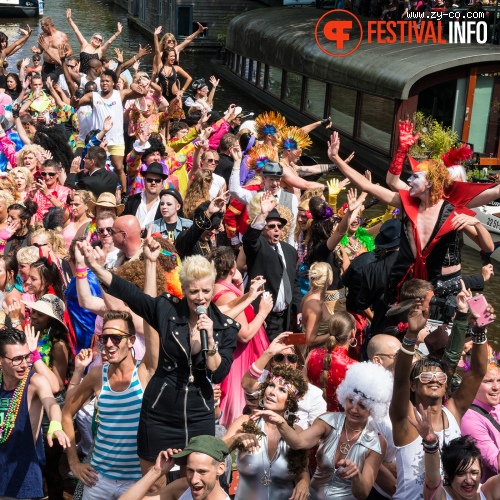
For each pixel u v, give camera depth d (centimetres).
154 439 546
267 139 1101
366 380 541
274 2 4306
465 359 653
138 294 545
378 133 2133
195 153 1066
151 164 934
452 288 746
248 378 650
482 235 799
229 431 592
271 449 564
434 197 745
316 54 2455
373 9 2822
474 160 1834
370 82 2103
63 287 750
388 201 783
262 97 2977
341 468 538
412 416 550
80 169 1240
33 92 1627
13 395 605
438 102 2047
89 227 912
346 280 820
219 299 714
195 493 483
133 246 751
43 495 624
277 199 838
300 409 616
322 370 655
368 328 856
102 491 588
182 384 541
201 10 4259
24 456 608
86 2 5672
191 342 535
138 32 4672
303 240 939
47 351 681
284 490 564
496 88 2052
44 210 1042
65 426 598
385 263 798
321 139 2439
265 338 734
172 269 682
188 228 808
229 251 734
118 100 1375
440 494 509
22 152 1116
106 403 580
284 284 802
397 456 549
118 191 1120
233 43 3275
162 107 1631
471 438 516
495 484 541
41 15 4672
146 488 499
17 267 802
